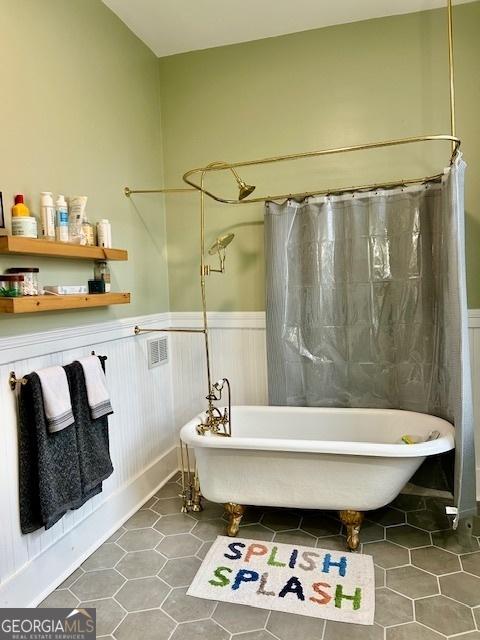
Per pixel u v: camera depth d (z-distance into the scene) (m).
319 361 2.69
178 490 2.85
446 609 1.74
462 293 2.03
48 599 1.86
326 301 2.66
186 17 2.55
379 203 2.54
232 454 2.22
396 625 1.67
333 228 2.64
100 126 2.35
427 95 2.55
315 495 2.17
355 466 2.09
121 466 2.50
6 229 1.73
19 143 1.81
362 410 2.60
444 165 2.55
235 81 2.87
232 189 2.92
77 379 1.99
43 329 1.92
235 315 2.96
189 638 1.64
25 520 1.77
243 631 1.67
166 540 2.28
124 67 2.59
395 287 2.54
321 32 2.70
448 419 2.39
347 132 2.70
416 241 2.48
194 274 3.04
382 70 2.62
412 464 2.12
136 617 1.75
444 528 2.32
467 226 2.54
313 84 2.73
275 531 2.33
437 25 2.51
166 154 3.03
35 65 1.90
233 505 2.29
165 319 3.04
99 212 2.34
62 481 1.85
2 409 1.70
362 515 2.16
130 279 2.64
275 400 2.76
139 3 2.40
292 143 2.79
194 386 3.09
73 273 2.13
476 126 2.49
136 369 2.68
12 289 1.64
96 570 2.05
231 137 2.90
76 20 2.16
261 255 2.89
